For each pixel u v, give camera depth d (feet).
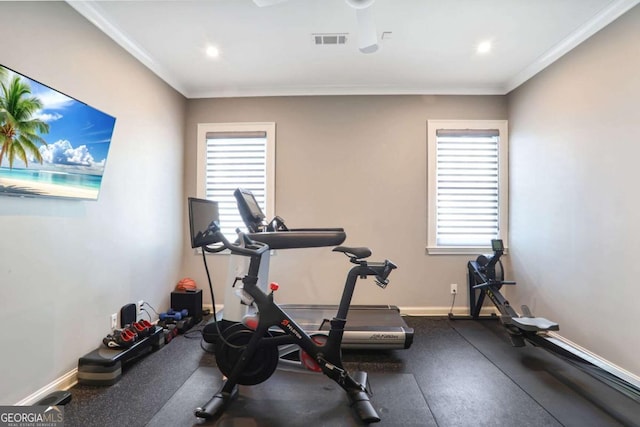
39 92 5.60
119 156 8.29
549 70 9.47
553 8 7.30
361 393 6.07
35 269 5.90
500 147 11.72
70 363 6.72
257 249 6.33
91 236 7.29
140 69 9.21
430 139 11.75
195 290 11.07
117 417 5.75
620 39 7.09
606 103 7.47
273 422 5.64
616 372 7.13
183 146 11.90
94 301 7.39
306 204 11.90
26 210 5.71
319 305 11.08
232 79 11.10
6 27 5.36
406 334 8.33
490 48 9.11
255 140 12.00
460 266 11.78
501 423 5.64
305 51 9.27
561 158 8.95
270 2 5.74
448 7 7.29
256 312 7.48
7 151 5.11
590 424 5.60
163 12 7.39
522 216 10.80
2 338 5.36
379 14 7.54
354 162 11.85
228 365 6.49
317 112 11.89
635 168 6.75
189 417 5.78
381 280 6.10
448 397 6.46
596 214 7.73
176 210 11.35
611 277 7.32
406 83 11.46
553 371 7.56
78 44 6.91
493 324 10.83
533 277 10.19
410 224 11.83
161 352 8.50
